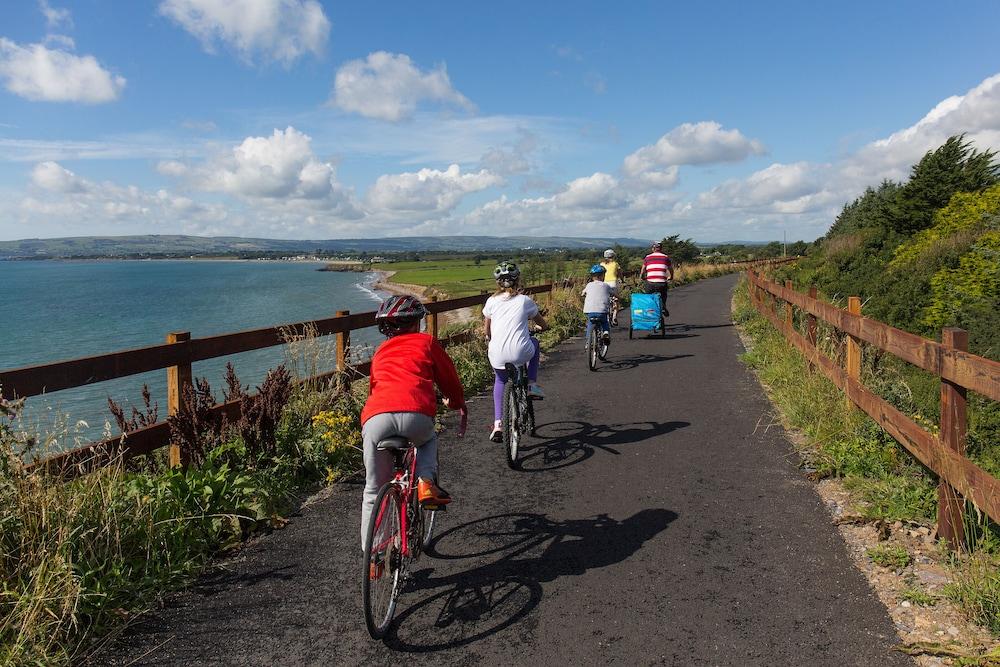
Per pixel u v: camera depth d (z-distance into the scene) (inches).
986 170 784.3
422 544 150.0
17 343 1695.4
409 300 147.4
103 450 165.8
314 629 129.3
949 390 145.5
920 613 126.0
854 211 1428.4
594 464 226.5
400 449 131.3
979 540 140.0
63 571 127.6
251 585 148.3
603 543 163.0
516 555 158.2
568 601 135.8
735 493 194.4
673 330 620.1
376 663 117.1
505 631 125.6
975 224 601.6
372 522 119.9
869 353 295.7
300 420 234.4
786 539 161.8
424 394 138.3
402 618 132.0
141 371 184.7
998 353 338.0
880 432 218.5
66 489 149.3
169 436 196.4
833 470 205.5
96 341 1716.3
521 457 238.2
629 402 319.0
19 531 136.0
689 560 152.3
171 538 158.7
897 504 172.7
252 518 178.5
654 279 555.5
